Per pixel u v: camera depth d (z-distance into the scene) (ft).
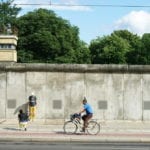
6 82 98.27
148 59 358.02
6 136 77.41
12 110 98.17
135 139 76.33
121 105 98.48
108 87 98.37
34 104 97.19
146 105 98.73
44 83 98.12
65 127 86.63
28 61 260.62
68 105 98.12
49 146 68.03
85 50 328.49
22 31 269.03
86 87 98.27
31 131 86.07
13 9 305.73
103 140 76.23
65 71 98.27
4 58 116.98
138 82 98.78
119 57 366.63
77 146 68.49
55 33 274.36
